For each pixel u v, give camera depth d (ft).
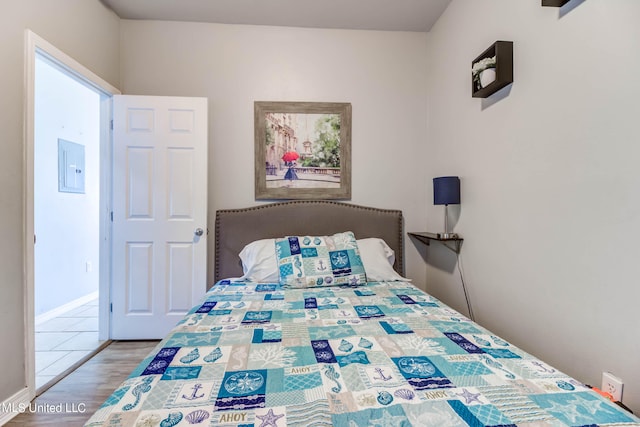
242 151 9.32
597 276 4.14
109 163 8.66
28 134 5.93
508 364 3.52
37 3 6.16
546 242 5.01
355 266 7.58
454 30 8.04
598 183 4.11
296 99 9.42
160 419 2.60
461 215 7.70
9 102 5.58
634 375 3.69
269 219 9.11
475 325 4.82
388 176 9.66
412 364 3.54
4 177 5.50
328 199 9.45
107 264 8.66
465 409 2.71
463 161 7.61
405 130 9.69
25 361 5.82
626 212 3.76
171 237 8.70
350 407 2.77
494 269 6.40
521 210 5.59
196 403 2.83
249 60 9.30
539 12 5.10
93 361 7.47
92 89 8.14
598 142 4.10
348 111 9.45
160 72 9.12
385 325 4.81
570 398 2.87
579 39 4.37
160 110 8.64
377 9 8.54
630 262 3.73
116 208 8.56
